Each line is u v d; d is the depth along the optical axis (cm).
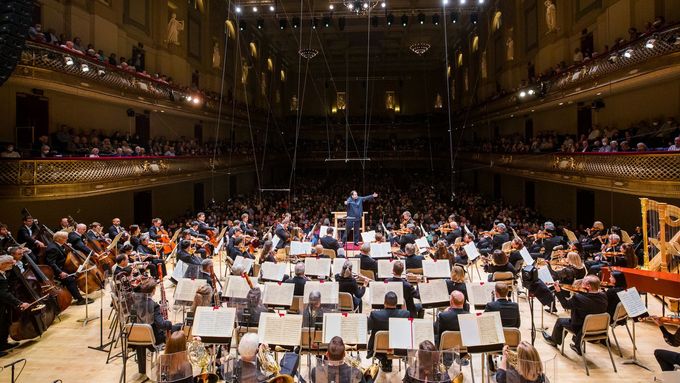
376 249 1177
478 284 814
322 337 646
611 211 1836
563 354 837
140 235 1359
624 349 858
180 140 2634
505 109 2714
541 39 2402
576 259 932
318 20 3475
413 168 4619
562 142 2111
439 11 3266
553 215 2375
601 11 1872
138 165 1783
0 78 632
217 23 3112
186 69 2623
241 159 3206
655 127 1495
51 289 954
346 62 4509
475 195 3080
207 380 584
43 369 786
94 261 1142
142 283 746
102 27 1873
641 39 1359
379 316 698
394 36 3981
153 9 2323
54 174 1372
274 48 4441
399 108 4872
